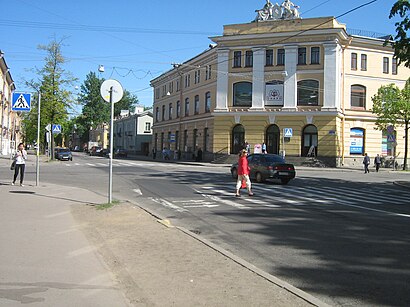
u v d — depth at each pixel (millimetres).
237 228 9758
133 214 10703
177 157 54719
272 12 42344
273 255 7355
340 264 6797
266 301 4809
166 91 63906
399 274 6258
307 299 4859
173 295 5004
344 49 42250
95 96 94125
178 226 9891
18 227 8977
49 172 26969
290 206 13562
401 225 10359
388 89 38156
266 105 41938
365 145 42656
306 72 40438
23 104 15062
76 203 12742
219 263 6383
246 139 42438
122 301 4820
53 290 5160
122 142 93875
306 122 40188
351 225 10258
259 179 22562
